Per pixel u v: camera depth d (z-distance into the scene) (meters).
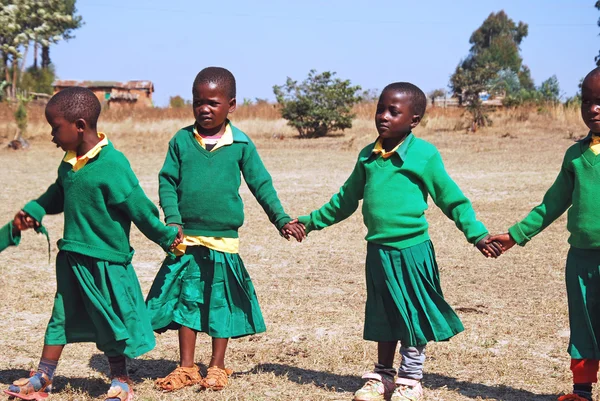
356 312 6.05
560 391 4.23
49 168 19.92
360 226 10.73
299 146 27.06
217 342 4.31
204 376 4.46
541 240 9.39
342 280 7.32
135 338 3.92
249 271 7.74
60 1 23.98
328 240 9.66
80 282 3.86
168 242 4.04
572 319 3.94
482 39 88.94
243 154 4.46
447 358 4.83
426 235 4.07
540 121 33.34
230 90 4.39
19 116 26.67
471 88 31.62
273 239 9.71
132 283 4.00
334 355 4.89
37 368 4.38
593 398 4.10
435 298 3.99
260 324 4.43
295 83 31.02
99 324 3.88
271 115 35.78
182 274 4.32
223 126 4.47
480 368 4.64
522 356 4.89
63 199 4.09
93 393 4.15
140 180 17.08
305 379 4.43
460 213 4.04
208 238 4.30
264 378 4.41
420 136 29.14
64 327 3.99
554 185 4.08
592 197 3.83
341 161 21.36
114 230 3.90
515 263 8.05
